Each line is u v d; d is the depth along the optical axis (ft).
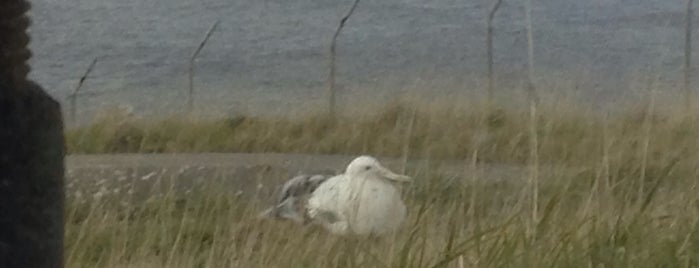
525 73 60.85
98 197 30.89
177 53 122.72
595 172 20.30
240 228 21.72
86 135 50.70
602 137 27.50
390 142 43.37
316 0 156.66
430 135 40.70
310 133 51.19
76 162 44.06
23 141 7.44
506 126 40.32
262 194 37.88
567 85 53.21
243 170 40.29
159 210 24.27
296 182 29.94
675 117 38.01
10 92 7.40
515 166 33.09
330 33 132.98
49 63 106.22
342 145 47.14
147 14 149.38
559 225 16.72
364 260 16.65
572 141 30.37
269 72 104.06
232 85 95.96
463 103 46.14
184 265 20.22
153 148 50.14
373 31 132.46
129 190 34.19
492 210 21.49
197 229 22.93
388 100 51.42
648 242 16.10
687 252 15.93
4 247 7.45
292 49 123.75
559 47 105.29
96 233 22.97
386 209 23.66
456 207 20.66
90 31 129.18
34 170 7.49
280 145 50.19
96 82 98.07
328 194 25.70
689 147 30.45
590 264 15.44
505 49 97.40
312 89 88.94
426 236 16.66
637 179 20.65
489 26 58.70
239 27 143.43
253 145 50.44
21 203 7.47
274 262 18.81
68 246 21.99
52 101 7.60
